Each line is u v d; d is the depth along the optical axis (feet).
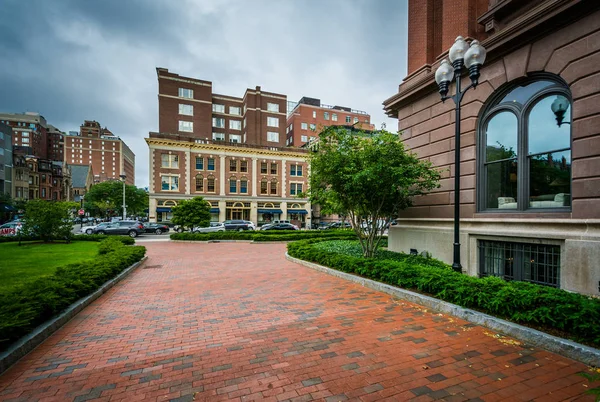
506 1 26.02
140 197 224.53
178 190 128.67
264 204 145.18
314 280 27.04
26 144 340.59
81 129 444.14
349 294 22.04
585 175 20.40
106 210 236.43
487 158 28.50
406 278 21.56
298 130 197.88
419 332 14.82
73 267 24.84
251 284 25.95
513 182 26.45
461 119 30.32
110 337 14.73
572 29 21.44
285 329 15.47
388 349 13.00
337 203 32.42
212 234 72.49
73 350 13.28
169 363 12.04
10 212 147.43
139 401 9.57
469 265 28.68
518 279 24.89
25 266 33.09
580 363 11.63
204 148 133.59
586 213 20.25
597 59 20.02
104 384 10.57
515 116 26.22
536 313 13.94
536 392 9.91
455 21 32.01
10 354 11.89
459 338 14.07
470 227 28.71
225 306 19.67
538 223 22.97
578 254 20.24
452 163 31.17
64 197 243.19
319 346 13.38
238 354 12.74
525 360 11.96
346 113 211.61
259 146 144.66
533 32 23.62
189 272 32.42
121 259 31.04
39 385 10.52
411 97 36.40
